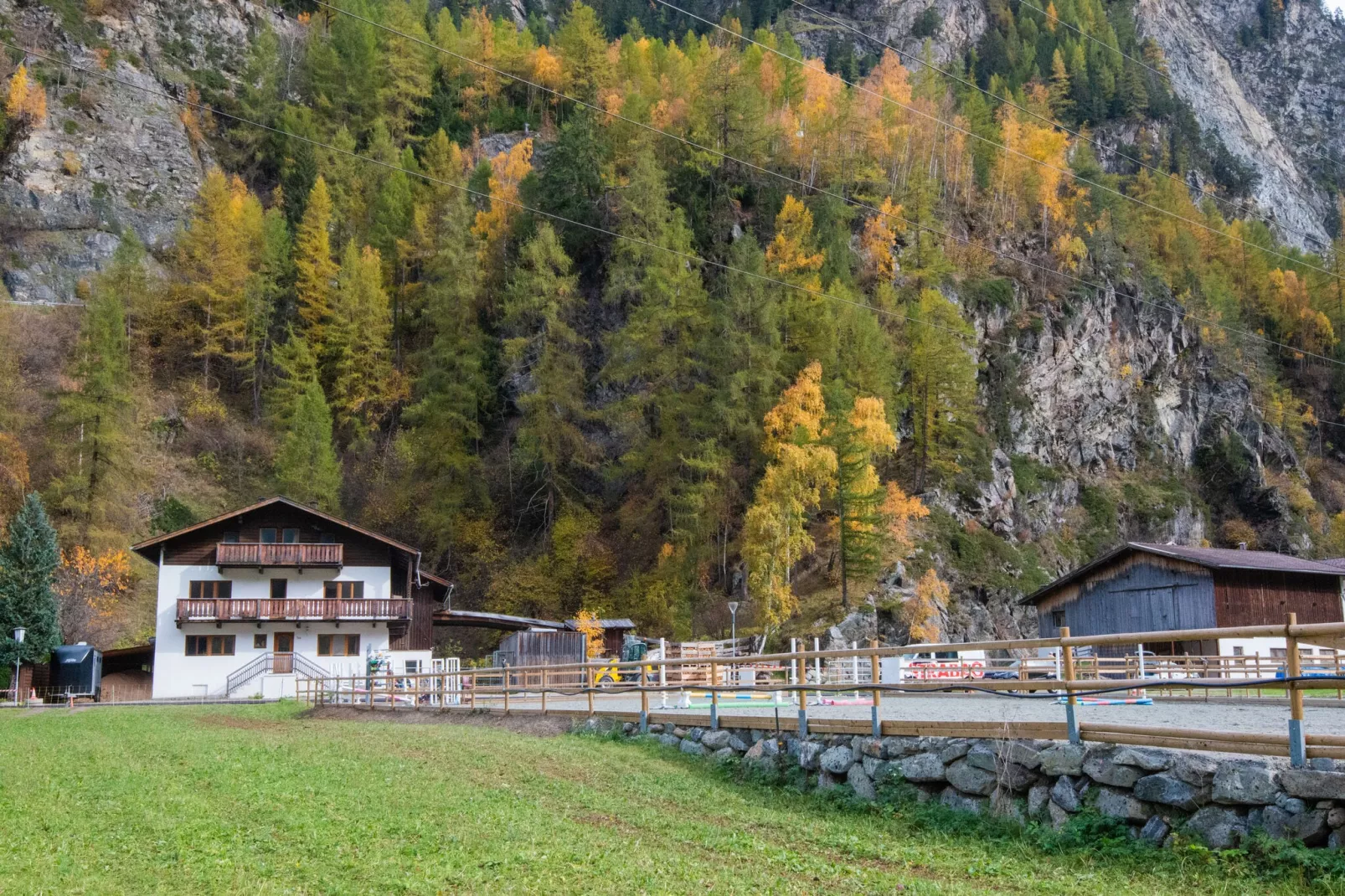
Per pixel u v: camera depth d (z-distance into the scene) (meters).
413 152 123.88
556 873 10.28
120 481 76.94
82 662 54.12
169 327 99.56
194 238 100.56
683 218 92.69
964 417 79.62
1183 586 44.19
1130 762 10.99
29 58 114.50
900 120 111.94
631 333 82.81
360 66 128.25
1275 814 9.62
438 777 17.03
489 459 92.56
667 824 12.93
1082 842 10.93
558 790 15.53
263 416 95.94
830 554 67.62
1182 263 120.31
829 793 14.49
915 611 61.59
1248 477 101.06
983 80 157.25
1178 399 104.56
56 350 93.25
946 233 101.50
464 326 95.00
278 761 19.44
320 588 56.41
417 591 59.53
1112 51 167.00
